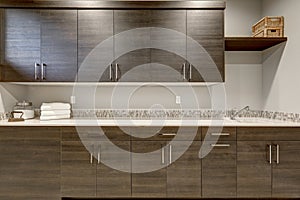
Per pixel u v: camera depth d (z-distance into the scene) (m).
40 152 2.79
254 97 3.52
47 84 3.28
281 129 2.75
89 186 2.77
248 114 3.49
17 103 3.24
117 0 3.15
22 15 3.00
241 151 2.76
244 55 3.52
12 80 2.99
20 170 2.79
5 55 2.99
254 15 3.51
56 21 3.00
